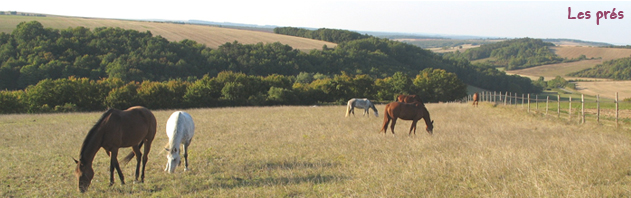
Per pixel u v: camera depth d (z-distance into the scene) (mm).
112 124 6492
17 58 56281
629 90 77625
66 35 65188
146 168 8391
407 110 12656
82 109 35500
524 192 5816
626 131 13039
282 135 13133
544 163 7762
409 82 58219
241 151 10305
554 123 16016
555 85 91250
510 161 7672
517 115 19281
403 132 13461
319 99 50969
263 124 16969
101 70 57562
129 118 6863
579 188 5797
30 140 12297
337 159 9078
